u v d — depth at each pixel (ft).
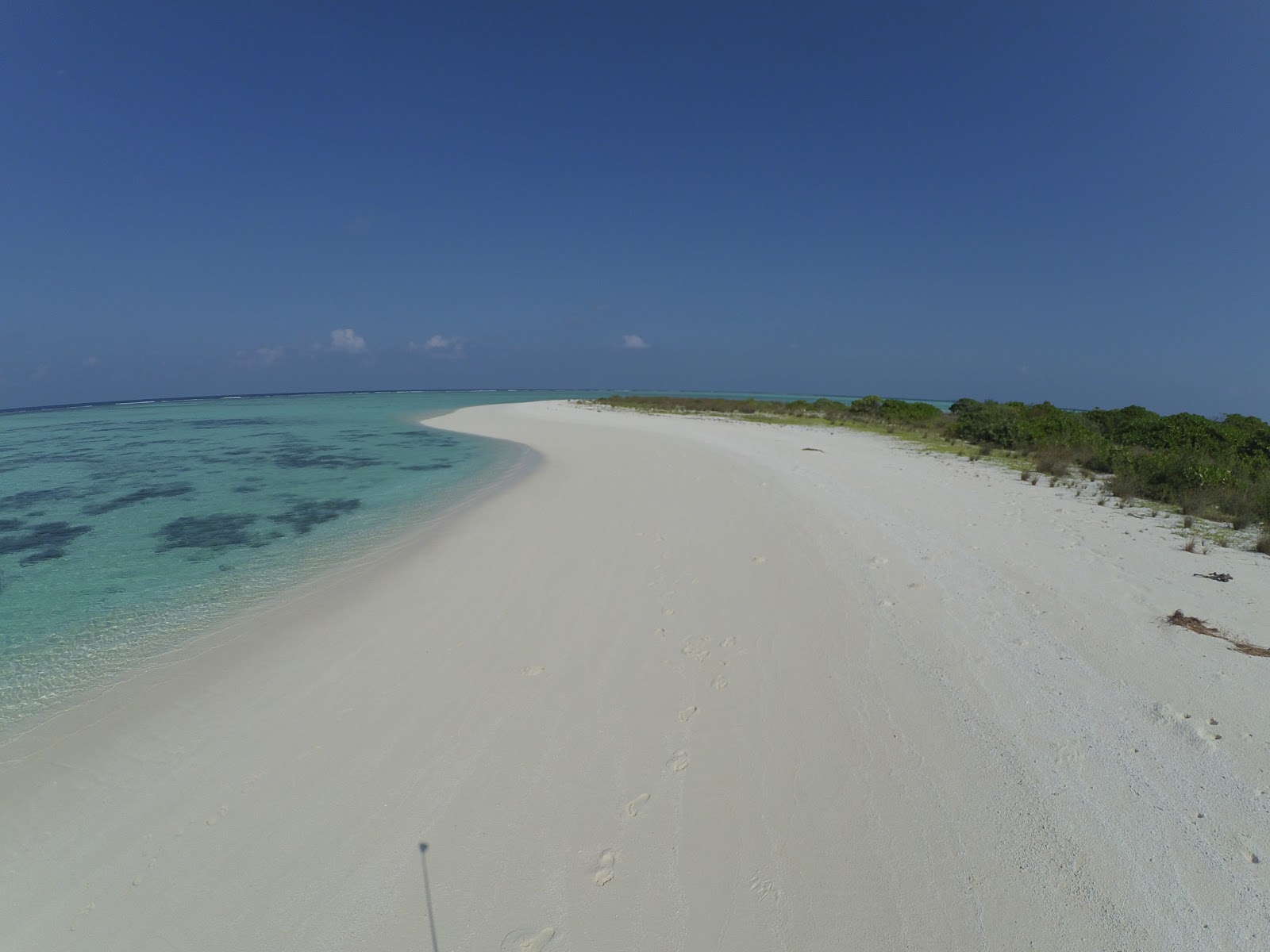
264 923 10.05
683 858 10.98
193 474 55.88
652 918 9.88
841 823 11.64
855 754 13.51
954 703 15.25
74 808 12.81
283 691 16.88
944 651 17.81
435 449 72.43
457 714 15.48
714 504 35.88
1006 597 21.44
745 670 17.17
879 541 27.96
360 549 30.07
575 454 61.77
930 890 10.20
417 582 24.75
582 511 35.27
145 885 10.90
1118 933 9.34
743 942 9.45
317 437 89.35
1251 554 26.16
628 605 21.74
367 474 54.29
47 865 11.43
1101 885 10.12
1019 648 17.83
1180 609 20.22
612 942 9.51
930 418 96.68
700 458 55.01
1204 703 14.85
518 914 10.03
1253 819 11.31
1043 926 9.51
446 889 10.52
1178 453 42.70
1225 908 9.61
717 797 12.39
